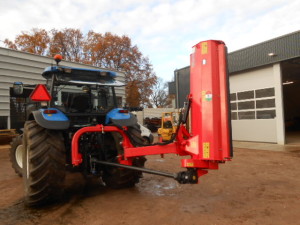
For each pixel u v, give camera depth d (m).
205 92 2.79
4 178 5.38
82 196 4.05
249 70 12.27
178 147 3.20
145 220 3.08
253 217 3.13
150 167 6.47
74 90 4.39
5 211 3.44
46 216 3.25
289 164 6.52
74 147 3.55
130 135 3.96
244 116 12.54
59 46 27.89
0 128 10.20
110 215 3.25
